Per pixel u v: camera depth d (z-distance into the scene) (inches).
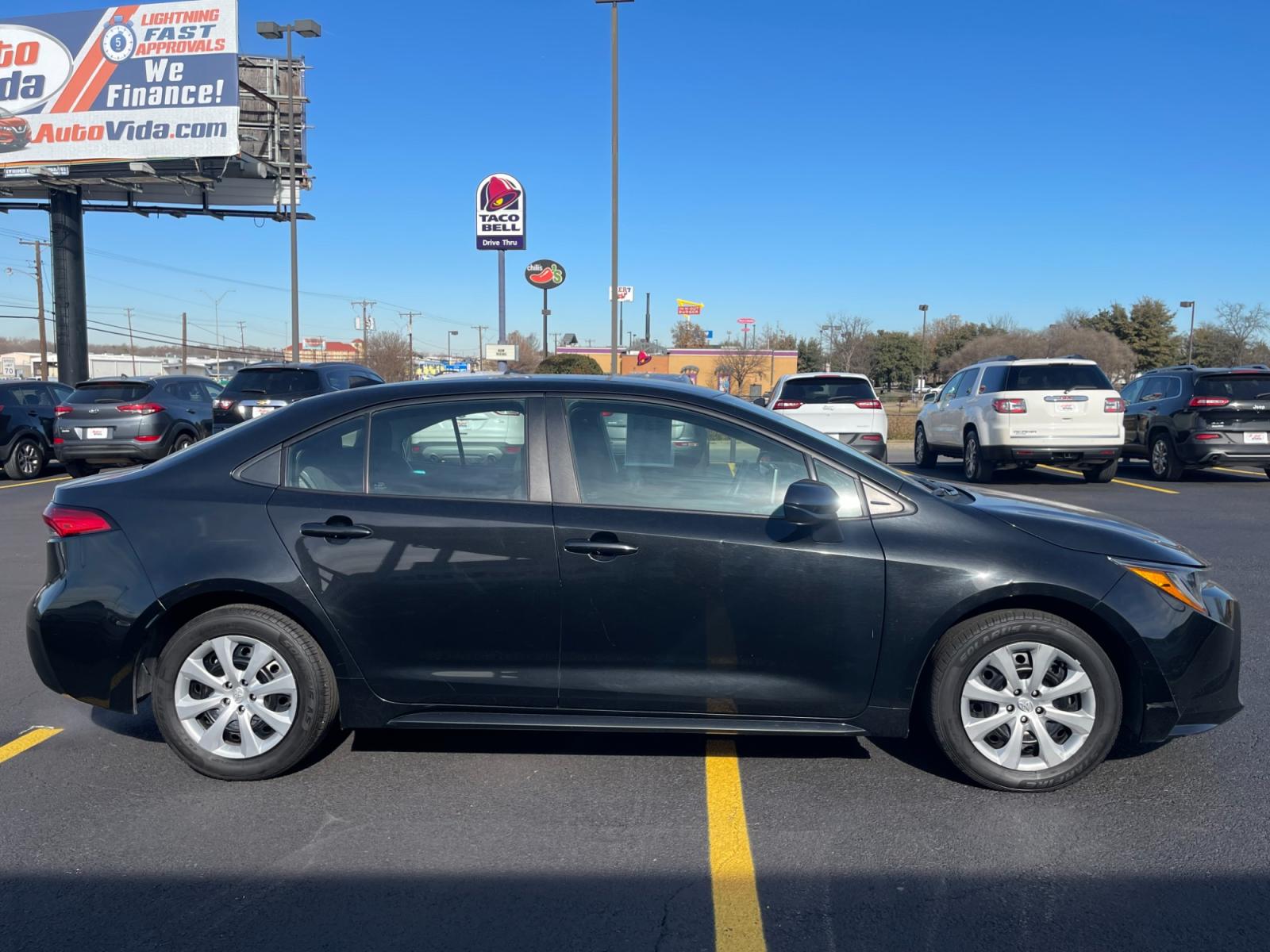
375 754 168.7
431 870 128.6
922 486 157.3
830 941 112.5
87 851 134.0
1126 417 613.0
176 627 160.7
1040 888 123.4
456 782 156.6
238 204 1124.5
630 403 157.5
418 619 151.8
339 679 153.9
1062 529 151.7
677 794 151.7
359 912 118.8
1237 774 157.6
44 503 492.1
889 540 148.6
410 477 156.6
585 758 166.1
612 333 893.2
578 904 120.5
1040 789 149.9
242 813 145.6
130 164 975.6
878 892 122.7
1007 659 148.8
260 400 549.6
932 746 171.5
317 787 154.9
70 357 1023.6
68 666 155.6
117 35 966.4
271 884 125.3
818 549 148.2
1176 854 131.7
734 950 110.7
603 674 151.5
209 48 962.1
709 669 150.8
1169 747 168.9
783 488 153.3
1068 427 523.5
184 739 155.7
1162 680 146.6
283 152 1147.9
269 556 152.2
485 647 152.0
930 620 147.1
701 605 149.2
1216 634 149.6
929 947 111.1
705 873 127.8
